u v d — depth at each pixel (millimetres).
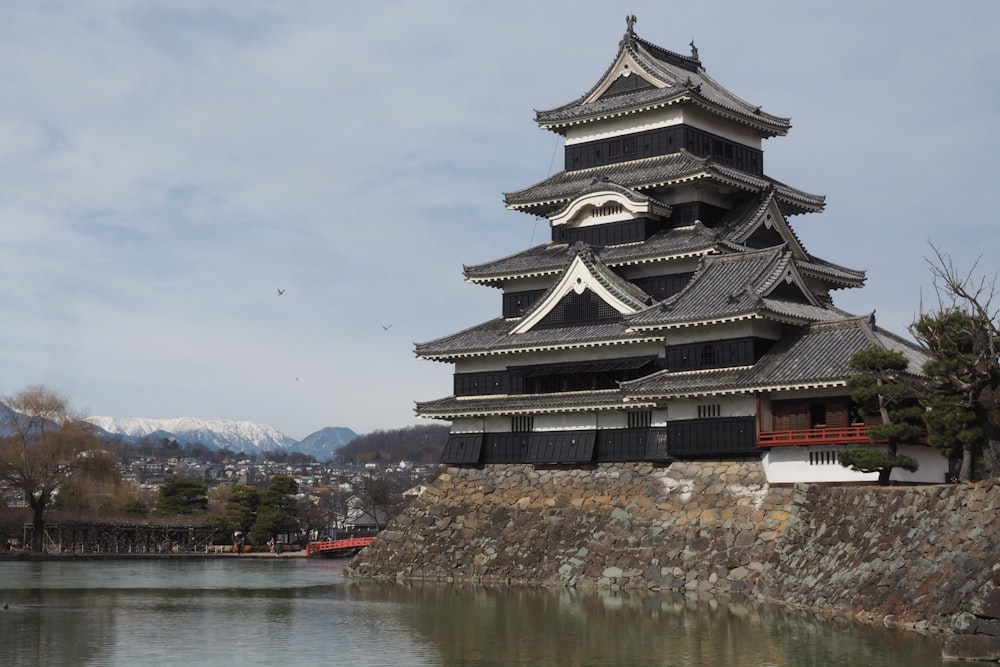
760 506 72500
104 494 134375
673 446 76938
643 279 88188
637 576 75438
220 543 151625
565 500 82875
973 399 58281
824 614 59531
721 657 49375
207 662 50406
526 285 93312
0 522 130000
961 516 53406
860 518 61562
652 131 93312
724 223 89000
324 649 53344
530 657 50688
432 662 49906
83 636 57656
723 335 76375
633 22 98062
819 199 97438
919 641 50375
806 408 72562
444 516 88312
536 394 87375
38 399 128625
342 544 137875
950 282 60406
